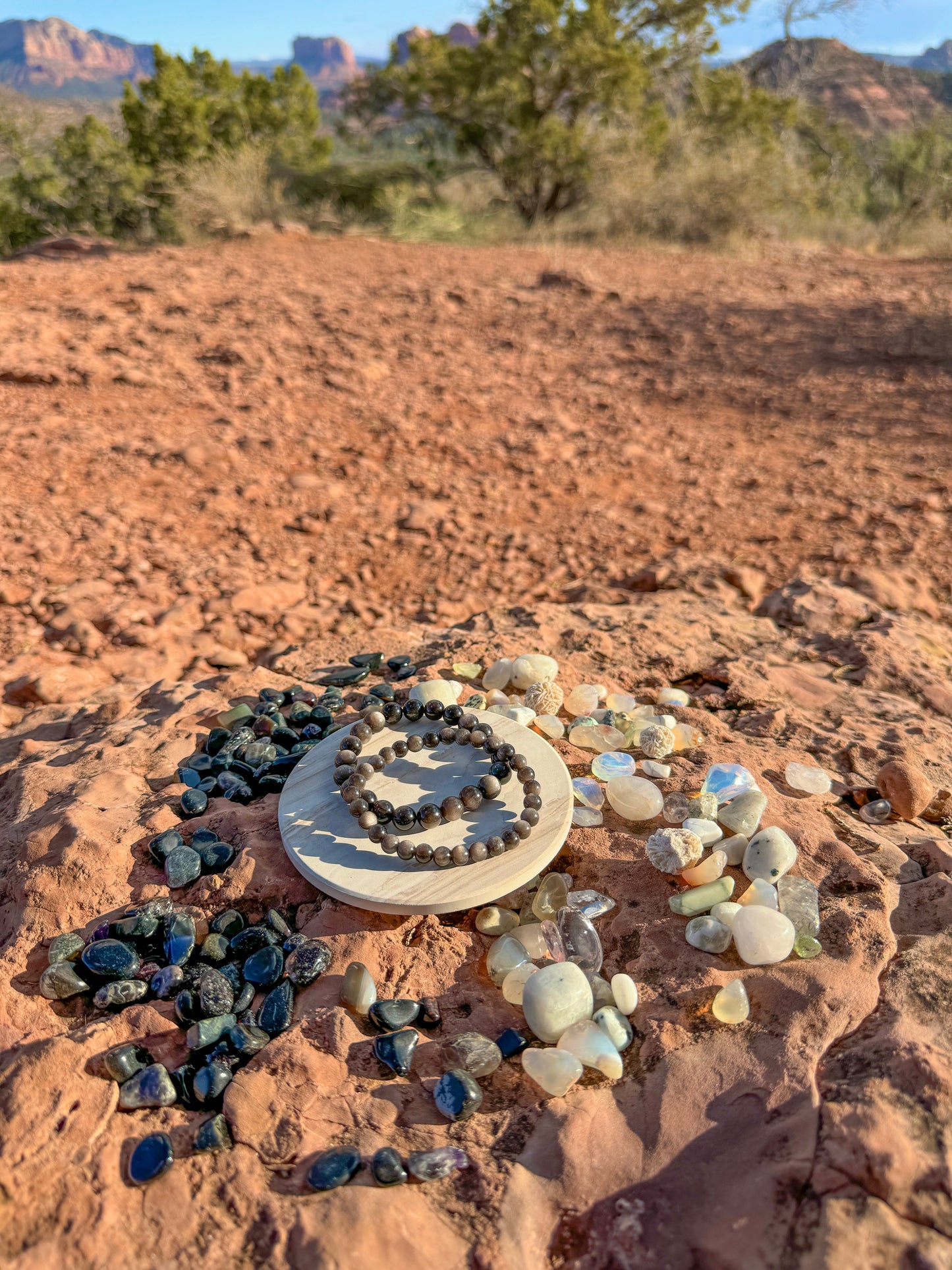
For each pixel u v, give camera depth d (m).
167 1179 0.20
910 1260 0.18
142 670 0.43
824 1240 0.18
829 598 0.48
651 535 0.58
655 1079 0.22
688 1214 0.19
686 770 0.33
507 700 0.37
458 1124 0.22
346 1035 0.24
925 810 0.32
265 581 0.52
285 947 0.26
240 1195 0.20
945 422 0.75
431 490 0.65
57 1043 0.22
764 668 0.41
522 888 0.29
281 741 0.35
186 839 0.30
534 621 0.46
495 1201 0.20
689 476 0.67
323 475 0.66
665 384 0.86
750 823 0.30
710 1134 0.21
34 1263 0.18
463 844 0.29
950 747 0.36
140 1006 0.24
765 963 0.25
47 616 0.47
